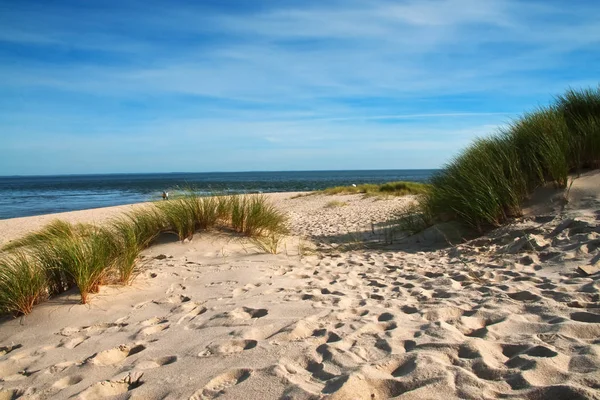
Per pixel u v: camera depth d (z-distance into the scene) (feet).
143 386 8.21
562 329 8.76
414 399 6.65
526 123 24.38
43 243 18.31
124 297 14.58
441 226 22.84
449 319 10.26
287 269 17.94
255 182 237.86
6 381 9.45
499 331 9.25
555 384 6.66
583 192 19.90
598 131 21.83
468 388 6.83
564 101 26.91
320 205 57.77
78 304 13.87
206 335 10.64
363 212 41.83
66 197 140.15
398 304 11.96
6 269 14.23
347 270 17.35
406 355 8.25
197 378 8.27
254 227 24.47
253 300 13.37
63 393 8.39
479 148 24.67
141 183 281.74
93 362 9.75
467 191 21.85
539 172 21.53
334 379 7.54
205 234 23.62
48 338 11.82
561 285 12.09
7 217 78.69
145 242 21.84
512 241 17.98
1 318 13.46
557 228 17.69
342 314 11.26
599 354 7.47
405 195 59.88
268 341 9.73
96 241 16.71
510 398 6.50
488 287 12.74
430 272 15.87
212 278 16.60
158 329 11.69
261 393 7.40
